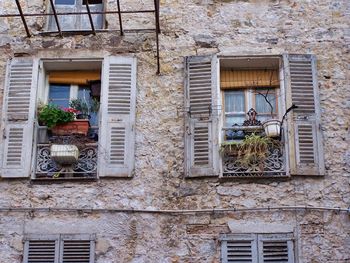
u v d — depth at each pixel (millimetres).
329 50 12688
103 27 13125
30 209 11625
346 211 11516
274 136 11938
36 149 12039
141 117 12266
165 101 12367
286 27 12844
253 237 11398
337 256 11250
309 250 11289
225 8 13016
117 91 12398
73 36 12820
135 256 11352
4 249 11430
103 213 11609
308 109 12203
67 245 11438
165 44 12773
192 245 11398
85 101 12836
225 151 11852
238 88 12781
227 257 11320
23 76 12523
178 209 11609
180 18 12969
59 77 12852
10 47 12766
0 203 11688
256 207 11562
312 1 13047
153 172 11867
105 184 11781
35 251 11422
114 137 12055
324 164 11836
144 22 12977
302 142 11945
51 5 12422
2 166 11883
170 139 12094
